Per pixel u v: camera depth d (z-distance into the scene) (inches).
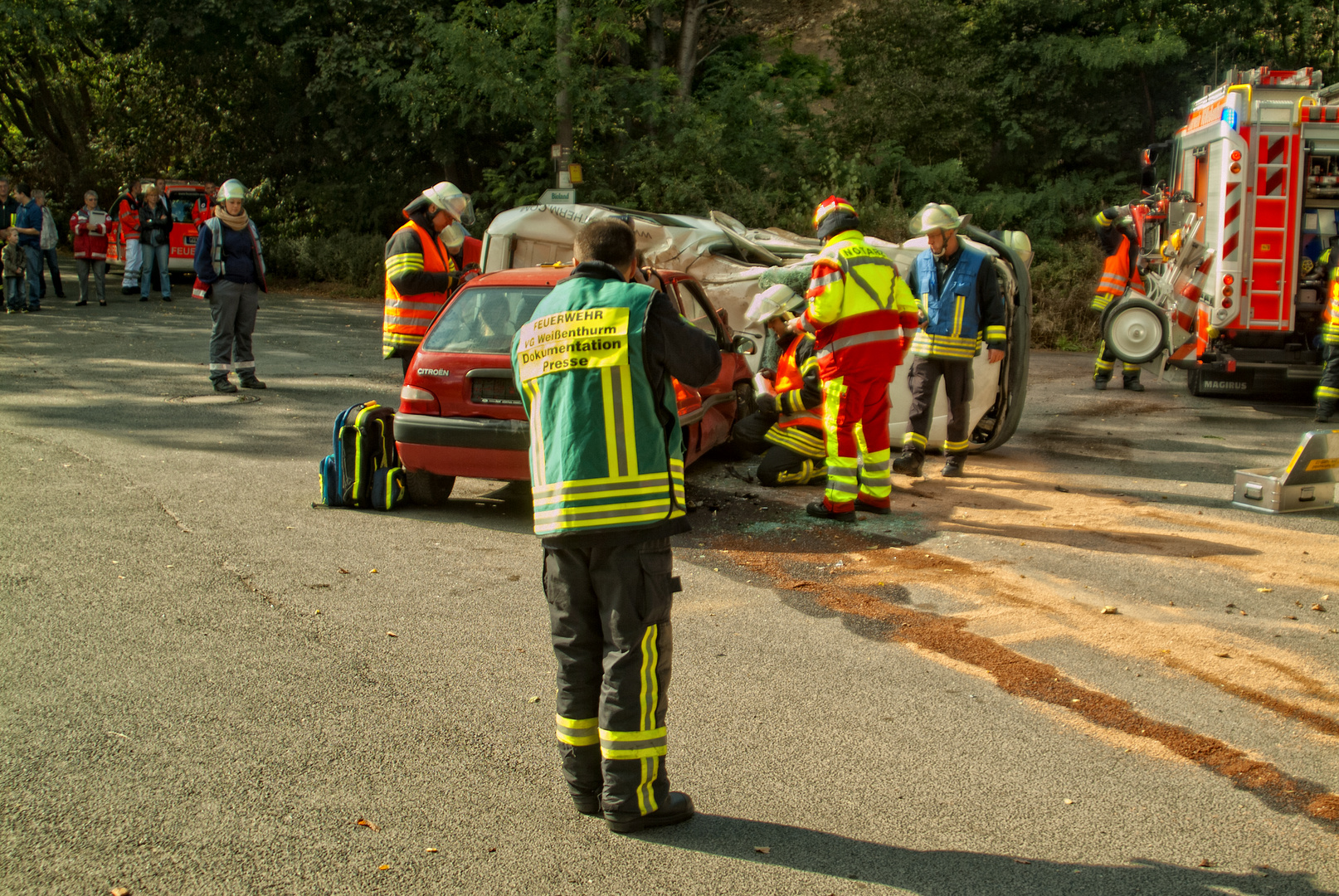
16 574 200.1
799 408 288.7
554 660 170.4
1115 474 315.6
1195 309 457.4
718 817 125.0
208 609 187.0
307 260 930.7
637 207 764.0
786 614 193.8
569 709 123.5
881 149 755.4
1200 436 378.9
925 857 117.0
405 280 294.4
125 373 446.0
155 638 173.2
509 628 183.6
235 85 962.1
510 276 269.4
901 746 143.4
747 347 309.9
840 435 253.8
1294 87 426.0
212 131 1039.6
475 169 882.8
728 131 787.4
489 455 245.0
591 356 119.6
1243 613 195.9
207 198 856.9
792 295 288.2
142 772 130.5
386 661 167.8
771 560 226.2
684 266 386.0
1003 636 183.6
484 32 719.7
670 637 122.9
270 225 983.6
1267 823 125.3
